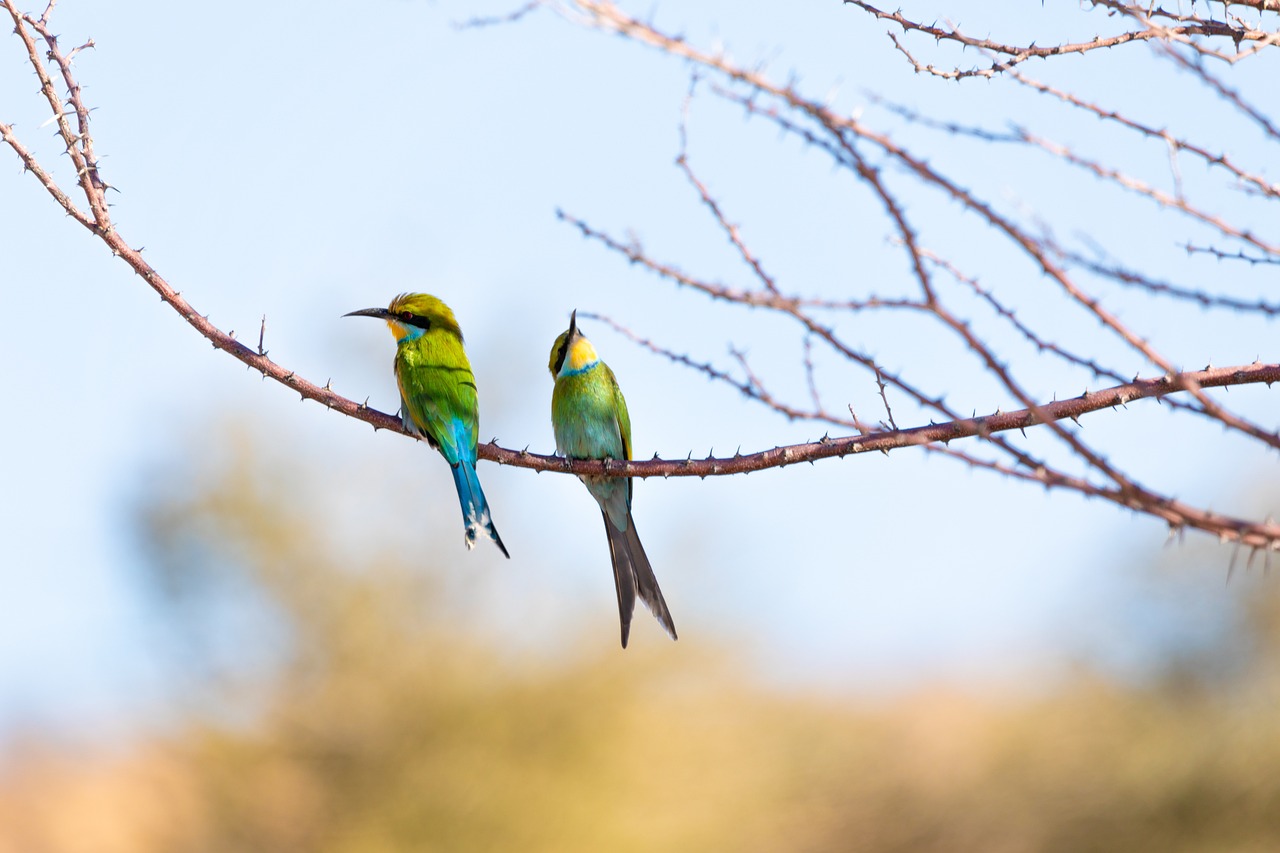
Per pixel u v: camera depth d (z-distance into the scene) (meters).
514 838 15.80
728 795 17.02
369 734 16.31
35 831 17.06
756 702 17.78
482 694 16.39
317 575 16.53
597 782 16.20
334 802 16.23
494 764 16.06
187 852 16.47
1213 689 19.42
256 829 16.27
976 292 3.60
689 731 16.91
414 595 16.69
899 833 19.17
